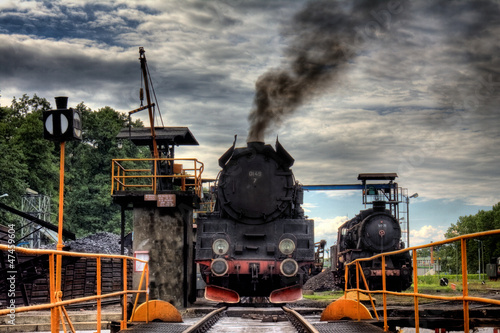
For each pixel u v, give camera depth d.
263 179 18.06
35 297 20.88
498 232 5.95
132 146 65.69
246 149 18.23
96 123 65.69
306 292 31.50
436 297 7.48
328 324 11.28
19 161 57.28
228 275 16.98
